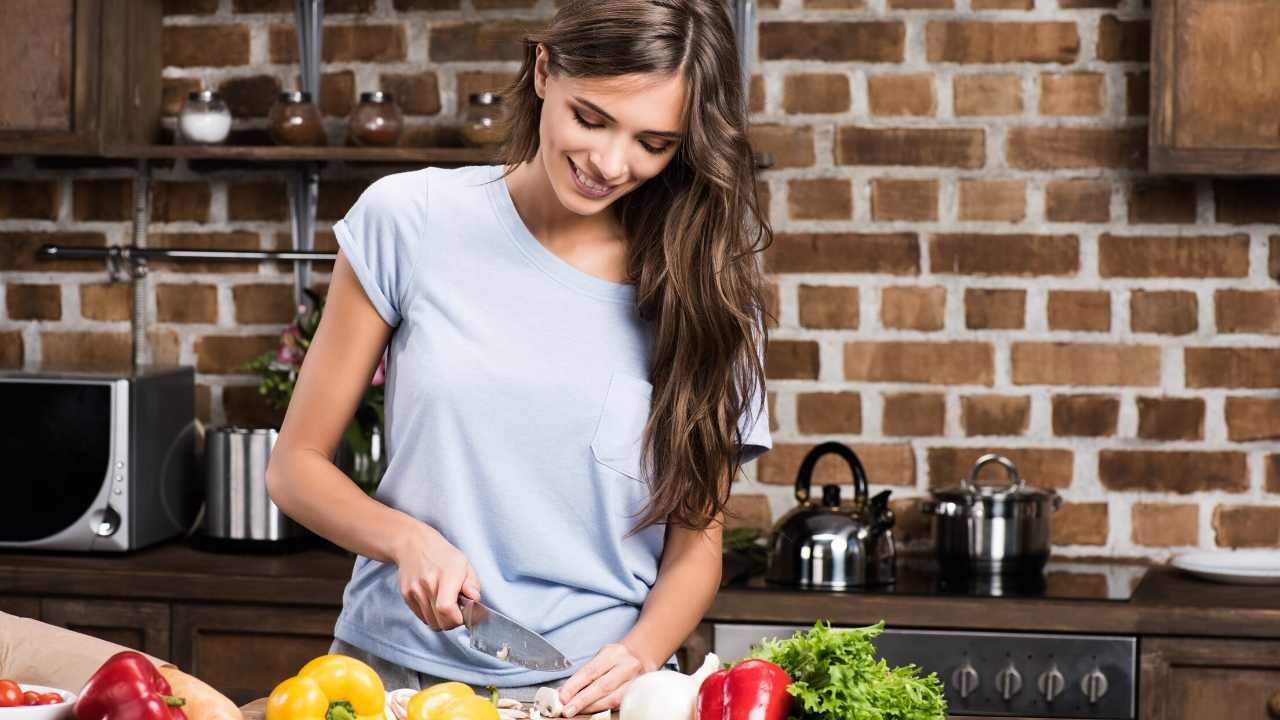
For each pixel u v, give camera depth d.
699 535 1.78
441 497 1.65
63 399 2.82
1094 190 2.98
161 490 2.95
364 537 1.60
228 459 2.86
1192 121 2.71
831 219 3.04
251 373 3.21
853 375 3.04
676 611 1.70
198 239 3.22
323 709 1.40
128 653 1.35
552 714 1.53
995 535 2.73
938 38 3.01
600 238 1.71
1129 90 2.97
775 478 3.06
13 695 1.37
